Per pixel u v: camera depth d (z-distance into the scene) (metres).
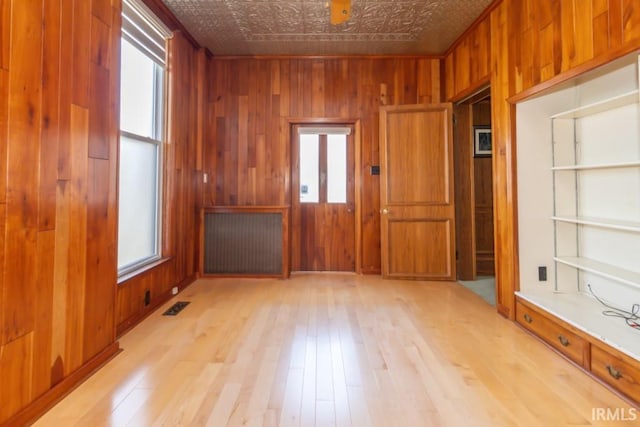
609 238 2.39
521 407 1.63
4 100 1.40
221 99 4.29
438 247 4.01
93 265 1.97
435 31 3.58
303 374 1.93
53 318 1.67
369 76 4.26
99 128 2.01
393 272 4.05
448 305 3.14
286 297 3.38
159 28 3.13
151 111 3.18
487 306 3.11
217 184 4.31
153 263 3.03
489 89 3.43
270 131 4.29
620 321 2.04
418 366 2.02
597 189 2.48
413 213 4.03
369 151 4.30
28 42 1.51
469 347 2.27
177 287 3.50
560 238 2.67
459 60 3.79
